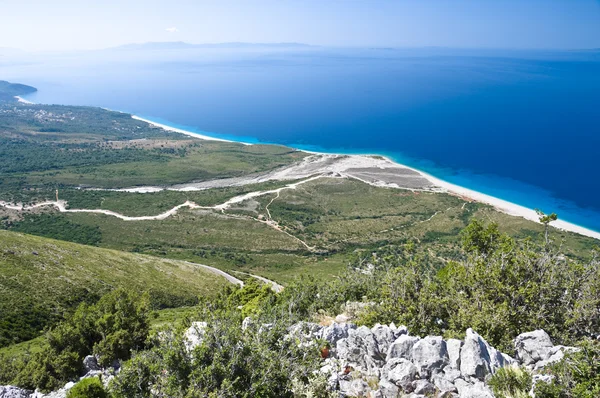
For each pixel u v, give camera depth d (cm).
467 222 15000
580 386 1316
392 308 2317
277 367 1468
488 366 1538
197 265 12050
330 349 1800
